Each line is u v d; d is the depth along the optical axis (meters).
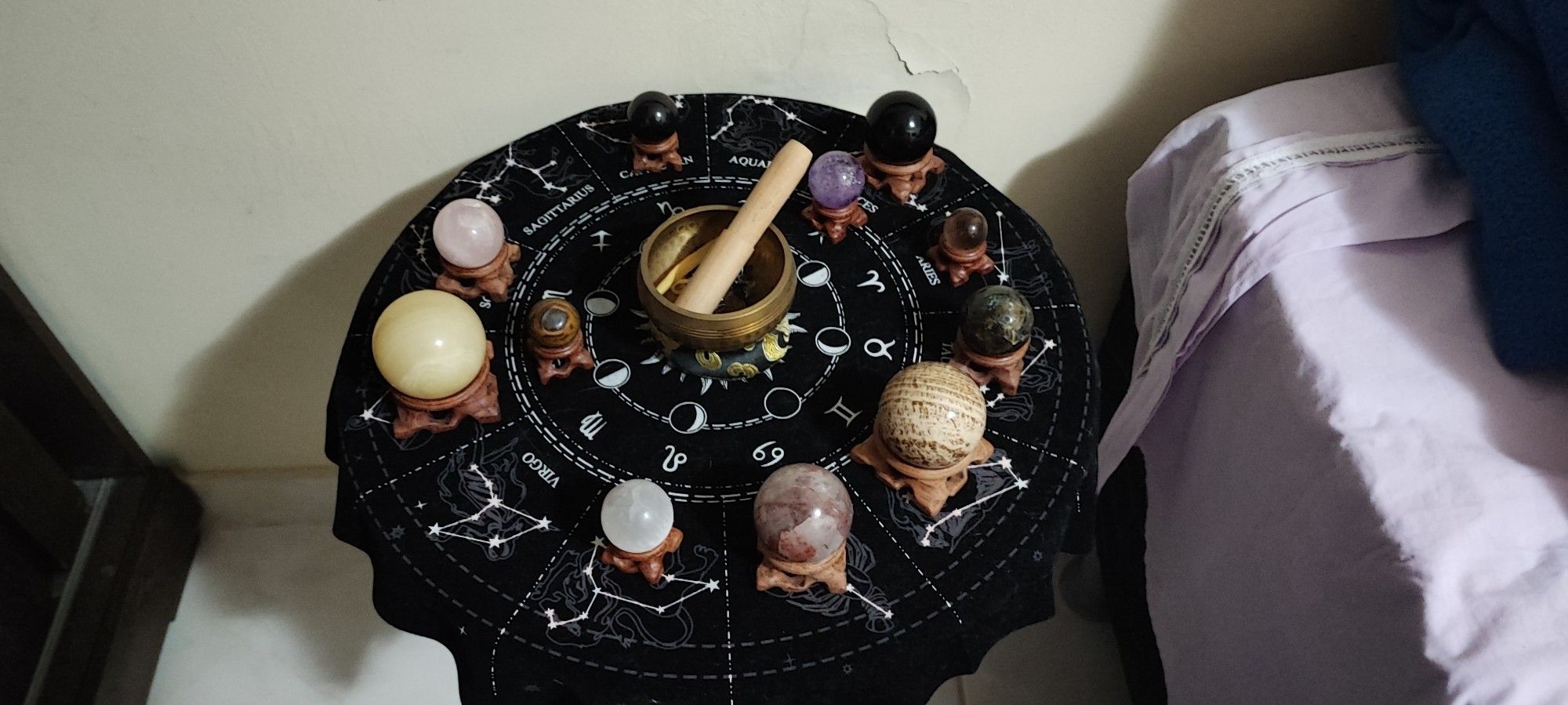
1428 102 0.73
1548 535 0.61
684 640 0.58
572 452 0.65
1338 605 0.66
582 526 0.62
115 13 0.72
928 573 0.60
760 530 0.57
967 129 0.91
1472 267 0.71
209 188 0.86
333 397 0.67
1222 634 0.78
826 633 0.58
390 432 0.65
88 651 1.03
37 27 0.72
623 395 0.67
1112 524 1.10
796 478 0.57
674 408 0.67
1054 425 0.66
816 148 0.80
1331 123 0.78
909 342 0.70
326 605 1.17
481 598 0.59
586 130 0.81
